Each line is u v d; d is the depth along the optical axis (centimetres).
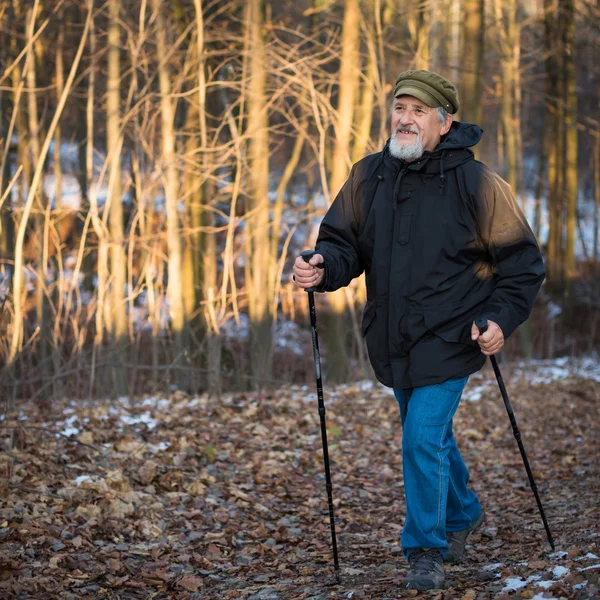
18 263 640
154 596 322
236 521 421
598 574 278
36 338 870
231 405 671
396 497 495
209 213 1197
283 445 576
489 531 407
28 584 312
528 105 1894
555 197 1788
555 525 410
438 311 315
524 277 312
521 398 848
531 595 274
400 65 1215
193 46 1072
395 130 320
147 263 909
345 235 334
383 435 649
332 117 1016
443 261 316
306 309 1537
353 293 1120
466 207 314
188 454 509
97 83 1276
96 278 1585
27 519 370
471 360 322
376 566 359
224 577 351
